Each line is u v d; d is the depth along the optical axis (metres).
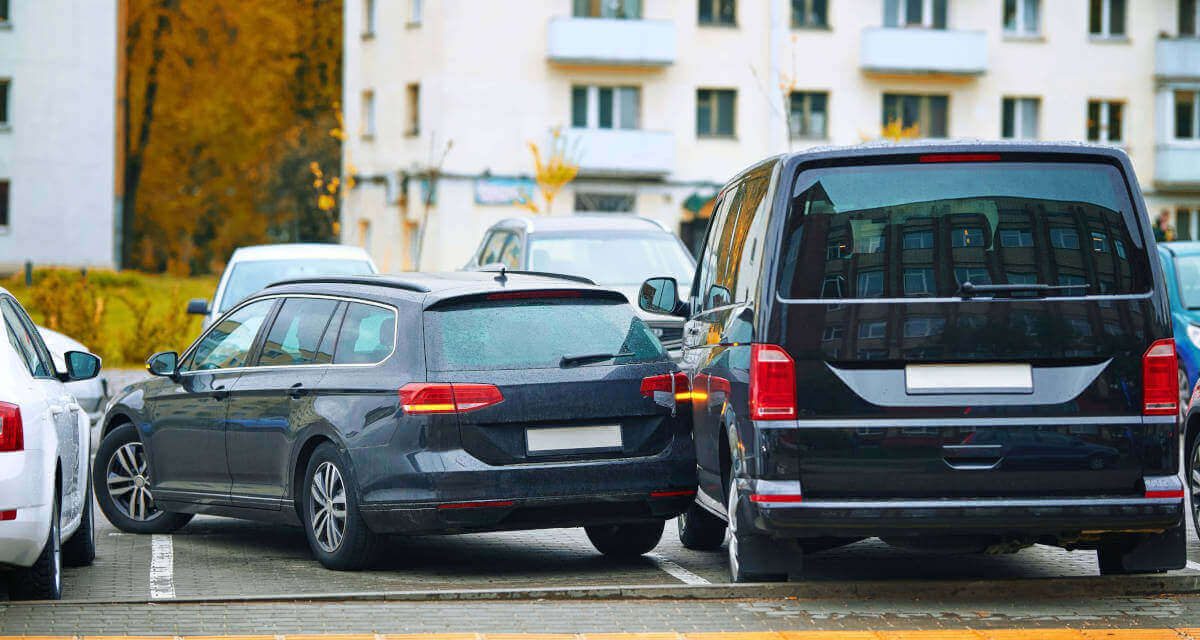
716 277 24.11
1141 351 20.38
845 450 20.09
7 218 152.12
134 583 24.00
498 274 26.23
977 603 21.11
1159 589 21.73
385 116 138.00
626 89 133.75
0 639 18.48
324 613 20.25
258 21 160.12
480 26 130.50
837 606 20.84
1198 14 140.38
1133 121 139.75
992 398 20.16
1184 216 141.12
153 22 162.38
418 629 19.30
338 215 157.25
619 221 46.72
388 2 137.12
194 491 28.31
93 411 41.91
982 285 20.27
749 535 21.55
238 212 181.62
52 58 152.12
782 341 20.23
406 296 24.94
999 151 20.45
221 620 19.75
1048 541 21.92
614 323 25.39
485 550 27.88
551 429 24.06
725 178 135.12
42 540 20.27
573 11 132.50
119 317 103.19
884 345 20.14
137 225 187.25
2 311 21.89
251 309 28.34
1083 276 20.41
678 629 19.41
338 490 24.80
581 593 21.30
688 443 24.91
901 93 136.88
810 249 20.38
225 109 161.62
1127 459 20.27
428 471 23.45
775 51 134.62
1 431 19.81
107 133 153.50
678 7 133.62
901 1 136.25
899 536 20.59
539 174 117.69
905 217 20.39
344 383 24.94
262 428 26.41
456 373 23.83
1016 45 137.75
